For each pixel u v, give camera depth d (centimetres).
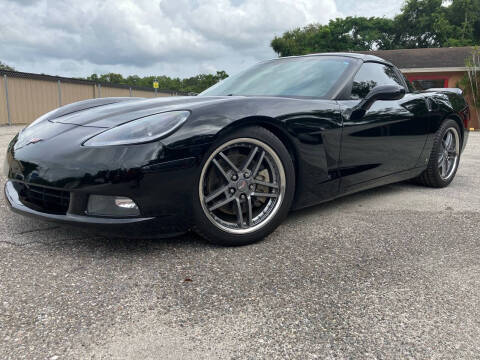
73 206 176
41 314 133
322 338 122
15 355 112
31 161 185
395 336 124
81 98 1964
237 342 119
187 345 118
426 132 313
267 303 143
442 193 330
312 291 152
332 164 232
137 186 168
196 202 183
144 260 179
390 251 195
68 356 112
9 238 203
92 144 174
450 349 118
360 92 259
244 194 200
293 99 220
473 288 157
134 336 121
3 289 149
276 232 223
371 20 3381
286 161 208
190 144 176
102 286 154
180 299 145
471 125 1539
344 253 192
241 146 197
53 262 175
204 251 191
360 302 145
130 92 2272
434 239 214
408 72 1666
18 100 1652
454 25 3225
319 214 262
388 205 287
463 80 1527
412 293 152
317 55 295
